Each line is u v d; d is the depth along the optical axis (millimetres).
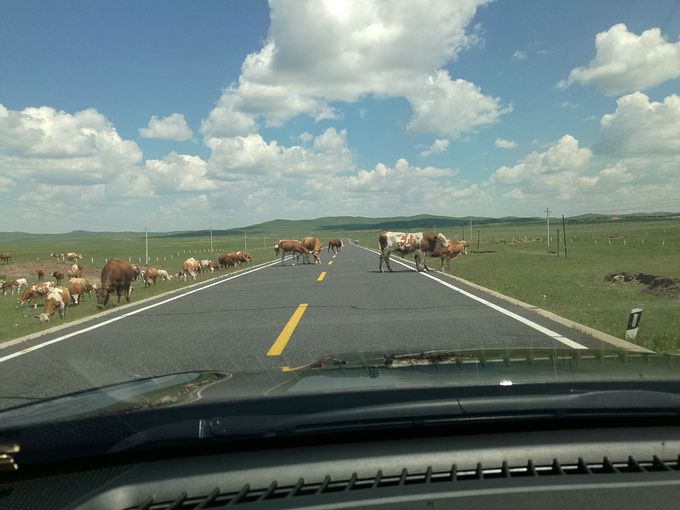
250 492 1697
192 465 1845
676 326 8258
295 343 7152
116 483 1771
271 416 1976
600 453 1818
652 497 1548
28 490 1856
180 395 2410
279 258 44438
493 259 34594
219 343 7422
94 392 2770
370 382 2445
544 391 2238
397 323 8570
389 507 1526
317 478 1736
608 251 44906
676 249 44312
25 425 2012
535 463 1785
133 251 104562
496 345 6488
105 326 9844
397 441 1930
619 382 2393
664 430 2006
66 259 71938
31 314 18297
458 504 1524
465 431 1994
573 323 8234
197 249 106312
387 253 22312
